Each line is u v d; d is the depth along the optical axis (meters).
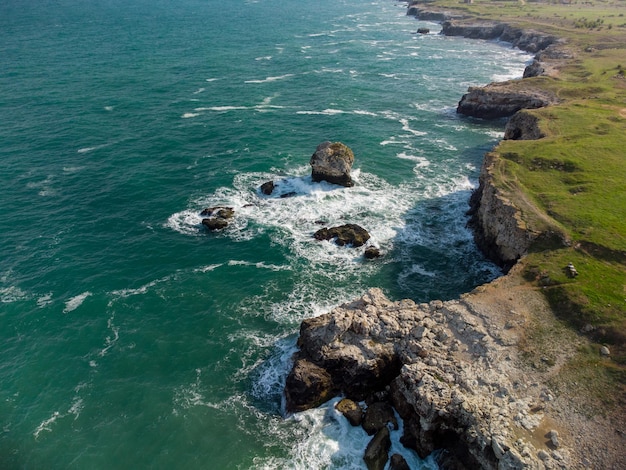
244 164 76.00
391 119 98.75
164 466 34.53
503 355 36.69
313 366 38.53
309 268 53.94
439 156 81.62
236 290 50.78
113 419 37.84
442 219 63.09
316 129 91.38
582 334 38.03
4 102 97.56
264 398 39.44
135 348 44.06
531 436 30.73
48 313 47.59
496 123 97.62
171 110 98.25
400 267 54.19
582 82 101.12
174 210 64.12
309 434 36.16
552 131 71.88
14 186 68.19
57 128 86.75
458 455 33.06
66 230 59.72
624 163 60.31
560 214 50.81
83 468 34.50
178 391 40.06
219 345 44.31
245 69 131.88
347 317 40.28
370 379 38.09
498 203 54.16
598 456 29.50
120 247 57.06
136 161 76.25
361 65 141.50
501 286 43.91
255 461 34.62
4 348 43.88
